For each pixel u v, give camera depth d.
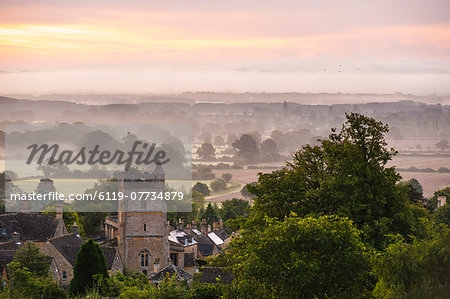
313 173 84.88
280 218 78.69
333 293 53.31
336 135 86.69
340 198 75.25
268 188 82.19
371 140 82.00
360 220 74.81
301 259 53.12
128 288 72.44
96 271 87.38
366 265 54.50
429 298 48.50
